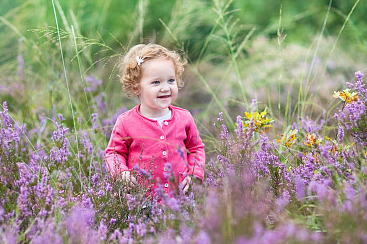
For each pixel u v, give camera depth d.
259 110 7.20
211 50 9.88
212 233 3.01
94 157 5.46
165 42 9.39
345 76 7.79
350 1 10.99
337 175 3.92
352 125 4.35
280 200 3.70
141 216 4.03
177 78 4.65
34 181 4.25
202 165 4.39
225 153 4.48
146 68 4.36
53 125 6.34
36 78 7.79
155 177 4.41
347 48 9.11
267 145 4.91
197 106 7.77
